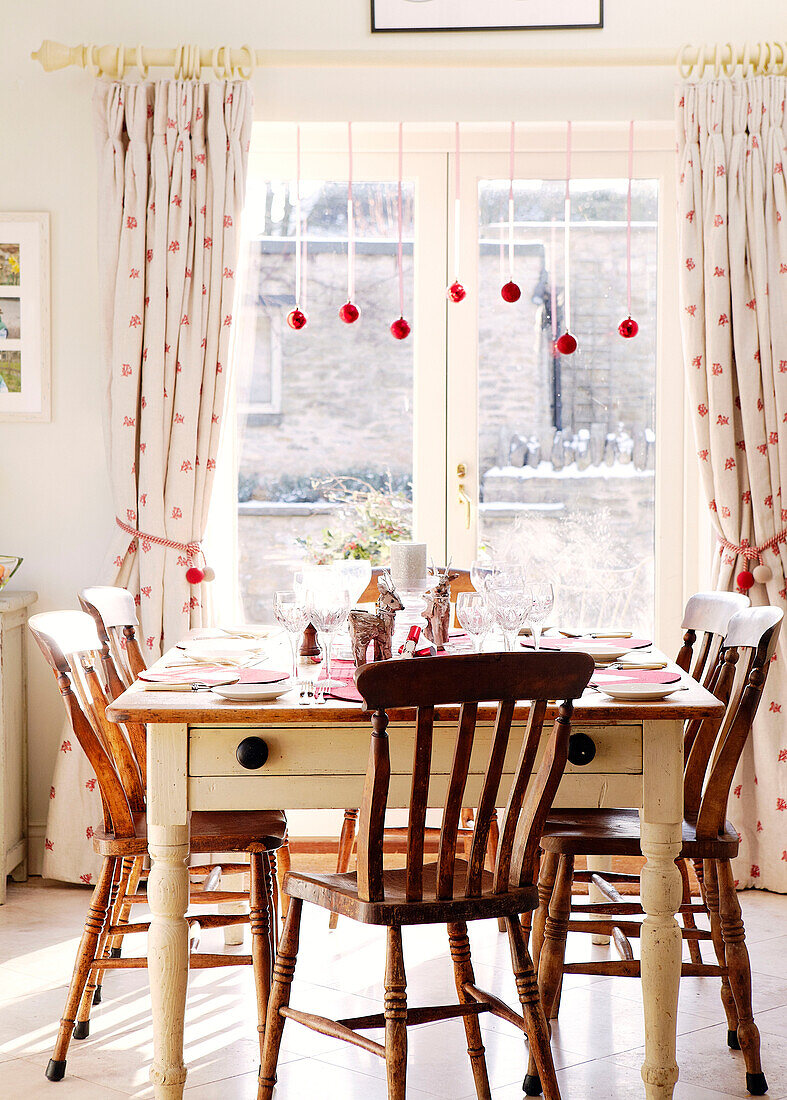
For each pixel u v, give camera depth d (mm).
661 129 3801
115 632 2834
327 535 3969
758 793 3527
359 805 2104
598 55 3539
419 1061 2420
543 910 2559
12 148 3688
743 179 3512
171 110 3520
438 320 3914
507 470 3953
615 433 3943
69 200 3691
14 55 3688
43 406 3715
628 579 3963
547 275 3908
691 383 3551
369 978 2828
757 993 2750
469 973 2217
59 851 3543
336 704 2061
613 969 2268
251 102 3543
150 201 3523
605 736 2119
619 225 3893
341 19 3705
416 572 2775
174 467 3543
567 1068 2377
